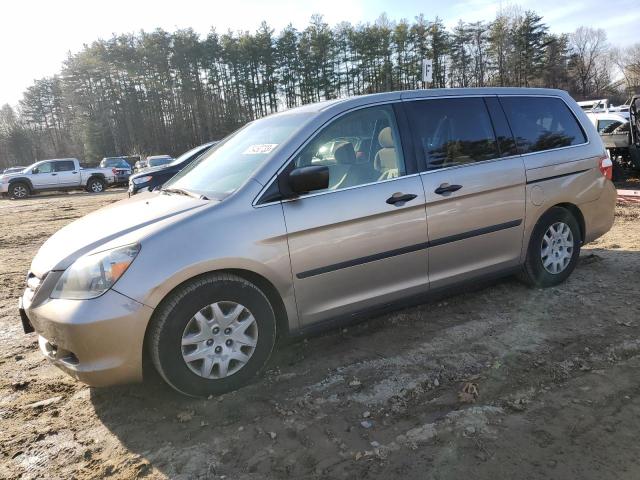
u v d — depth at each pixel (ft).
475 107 13.70
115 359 9.28
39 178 76.74
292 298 10.88
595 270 16.83
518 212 13.87
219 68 225.15
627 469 7.63
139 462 8.52
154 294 9.36
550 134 14.92
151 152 228.63
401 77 215.10
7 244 31.71
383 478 7.75
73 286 9.34
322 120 11.69
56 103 281.54
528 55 219.61
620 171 39.14
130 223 10.34
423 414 9.33
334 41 212.43
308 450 8.52
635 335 11.94
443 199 12.46
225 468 8.23
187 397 10.33
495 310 13.94
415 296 12.59
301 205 10.84
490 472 7.72
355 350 12.09
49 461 8.75
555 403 9.43
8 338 14.57
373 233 11.56
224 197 10.63
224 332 10.16
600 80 268.41
